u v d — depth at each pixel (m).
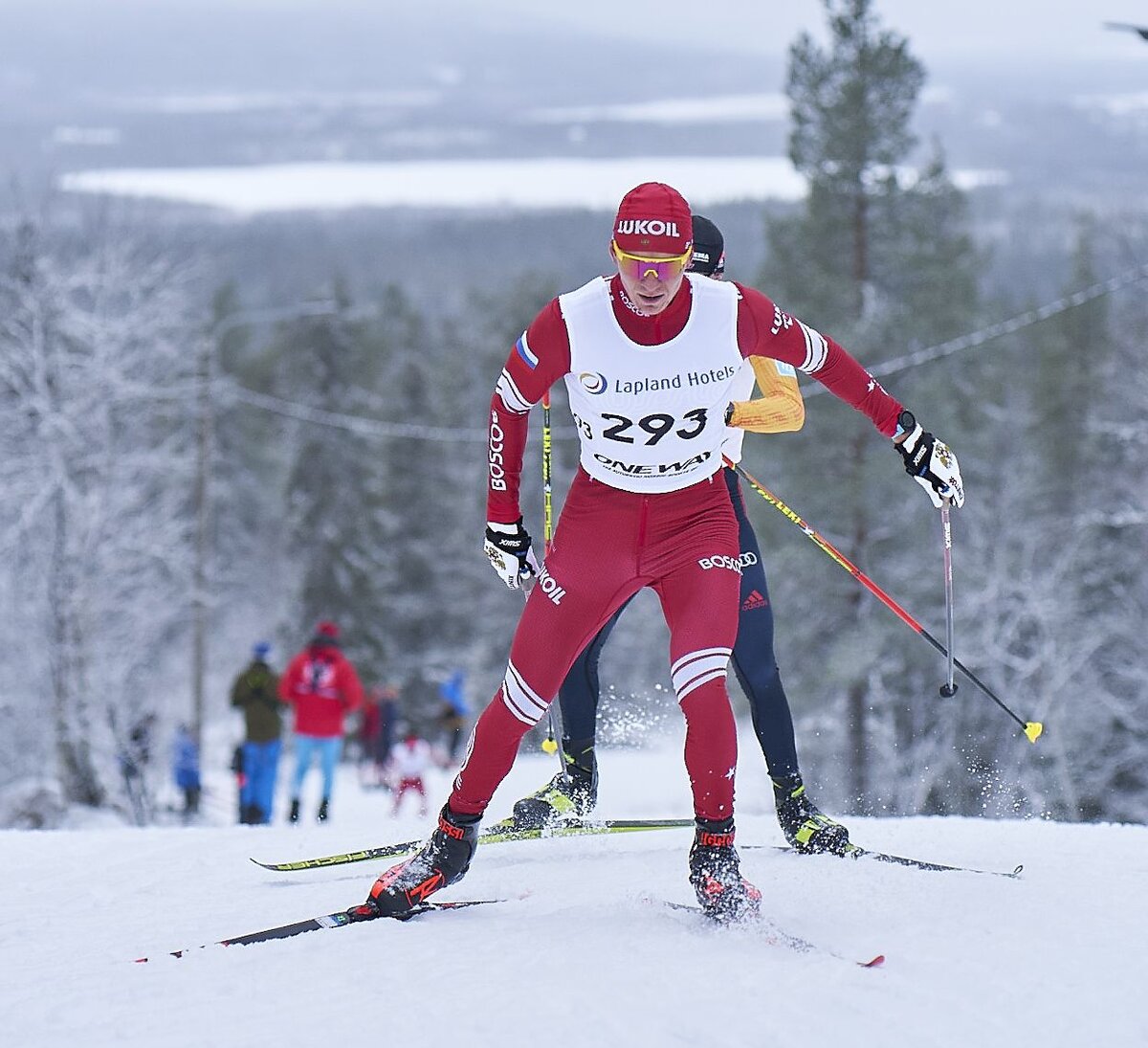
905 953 7.18
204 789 43.44
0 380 52.00
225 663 93.56
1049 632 56.62
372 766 54.25
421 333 133.25
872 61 55.91
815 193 57.34
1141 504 65.50
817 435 55.00
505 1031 6.13
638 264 7.34
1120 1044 5.99
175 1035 6.25
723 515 8.39
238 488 114.19
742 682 10.27
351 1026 6.25
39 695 51.22
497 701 8.13
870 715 55.72
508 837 10.50
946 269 57.62
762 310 7.98
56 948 8.02
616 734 12.34
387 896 8.05
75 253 52.91
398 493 103.62
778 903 8.33
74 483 51.50
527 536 8.41
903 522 55.72
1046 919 7.74
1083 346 97.12
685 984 6.68
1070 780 57.19
